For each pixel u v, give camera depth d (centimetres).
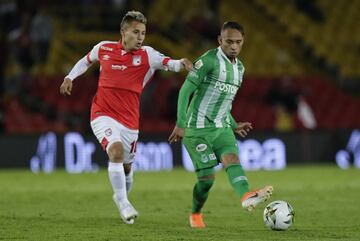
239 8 9756
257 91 8688
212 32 9012
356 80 9456
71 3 8981
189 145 3069
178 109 2967
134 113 3098
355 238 2830
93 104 3122
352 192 4788
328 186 5238
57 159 6900
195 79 2970
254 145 7244
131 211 2922
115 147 2988
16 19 8269
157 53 3098
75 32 8806
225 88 3023
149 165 7012
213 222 3322
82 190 4978
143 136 7019
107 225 3200
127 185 3334
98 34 8781
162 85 8175
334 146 7525
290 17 9869
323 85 8988
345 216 3544
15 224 3228
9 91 7925
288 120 8094
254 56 9388
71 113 7700
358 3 10162
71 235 2891
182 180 5797
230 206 3966
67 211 3753
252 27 9631
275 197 4462
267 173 6550
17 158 6881
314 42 9688
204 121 3038
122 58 3062
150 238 2803
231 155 2967
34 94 7962
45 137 6912
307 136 7456
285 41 9700
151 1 9181
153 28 8950
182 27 9031
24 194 4703
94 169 6931
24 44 7988
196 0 9194
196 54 8875
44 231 3006
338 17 9988
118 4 8925
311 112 8375
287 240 2769
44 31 8125
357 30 9925
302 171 6725
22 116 7588
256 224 3247
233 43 2983
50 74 8294
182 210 3816
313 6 9950
